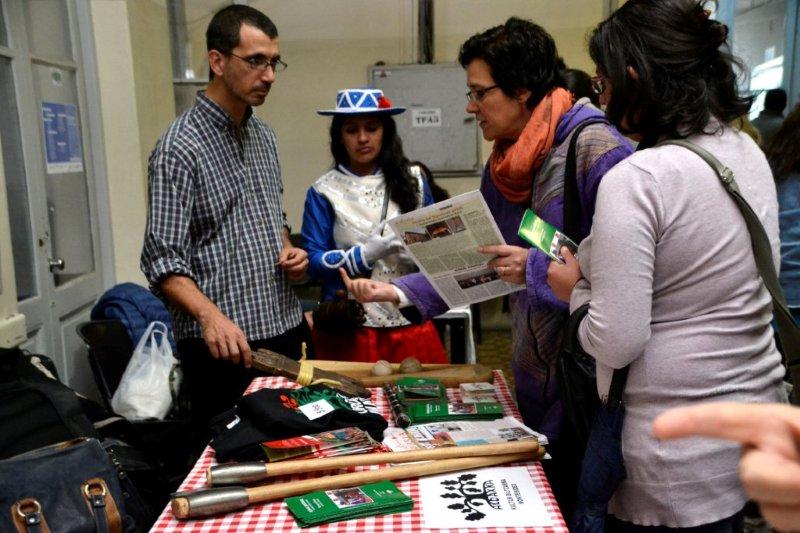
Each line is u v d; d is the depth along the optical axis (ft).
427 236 4.95
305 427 4.50
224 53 6.40
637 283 3.53
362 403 5.18
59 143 10.35
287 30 15.84
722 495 3.77
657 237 3.60
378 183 7.72
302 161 16.40
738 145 3.85
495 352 15.67
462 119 15.57
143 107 12.04
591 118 4.83
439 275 5.24
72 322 10.57
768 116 10.87
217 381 6.72
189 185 6.39
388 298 5.82
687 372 3.69
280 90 16.15
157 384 8.39
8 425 5.74
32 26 9.65
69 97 10.75
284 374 5.76
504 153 5.41
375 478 4.08
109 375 8.89
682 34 3.69
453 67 15.34
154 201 6.31
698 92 3.69
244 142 6.95
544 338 5.20
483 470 4.29
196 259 6.63
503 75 4.95
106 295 9.73
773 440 1.14
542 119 4.96
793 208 7.56
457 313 9.04
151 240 6.28
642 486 3.87
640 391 3.81
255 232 6.91
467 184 15.94
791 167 7.57
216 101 6.63
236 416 4.75
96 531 4.52
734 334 3.71
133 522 4.76
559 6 15.62
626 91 3.84
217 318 6.06
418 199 7.81
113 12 11.35
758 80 11.89
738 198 3.60
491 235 4.84
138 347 8.77
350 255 7.32
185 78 14.14
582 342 3.90
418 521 3.69
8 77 9.00
